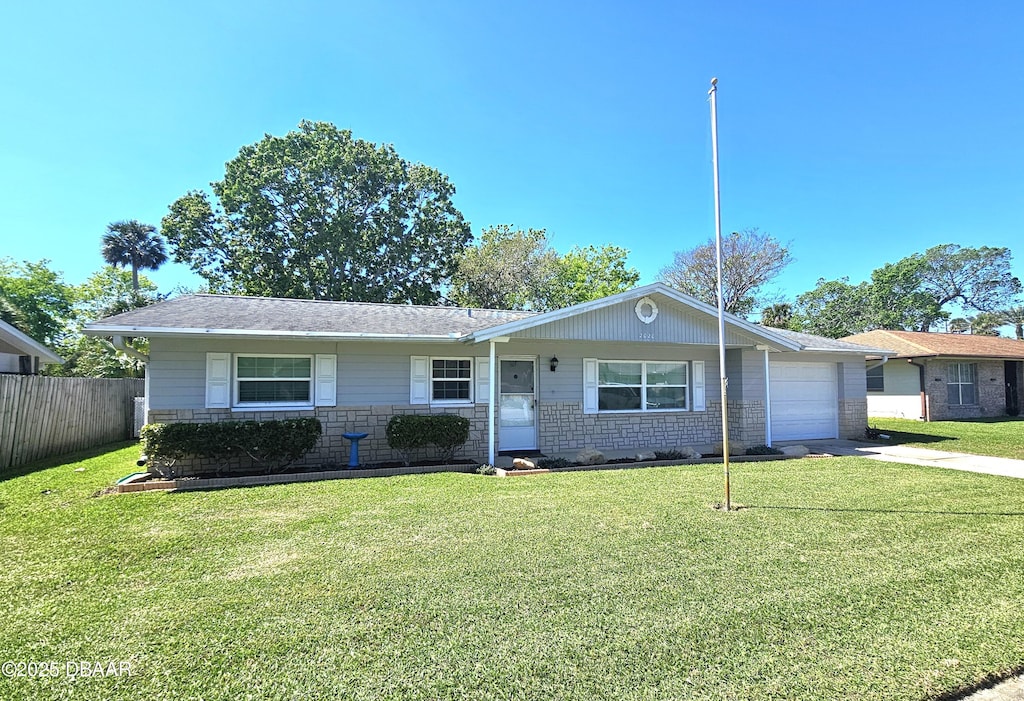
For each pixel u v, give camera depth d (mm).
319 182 29047
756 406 12695
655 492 7152
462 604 3578
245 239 28562
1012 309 43875
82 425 12219
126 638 3104
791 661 2873
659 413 12188
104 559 4477
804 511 6117
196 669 2777
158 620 3338
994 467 9328
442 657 2900
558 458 9922
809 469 9078
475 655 2918
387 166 30391
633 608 3516
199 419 8891
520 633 3170
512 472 8711
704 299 33188
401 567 4293
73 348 32250
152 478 8086
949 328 45562
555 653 2941
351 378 9805
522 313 13344
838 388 14180
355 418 9781
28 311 31359
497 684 2645
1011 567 4297
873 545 4863
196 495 6977
